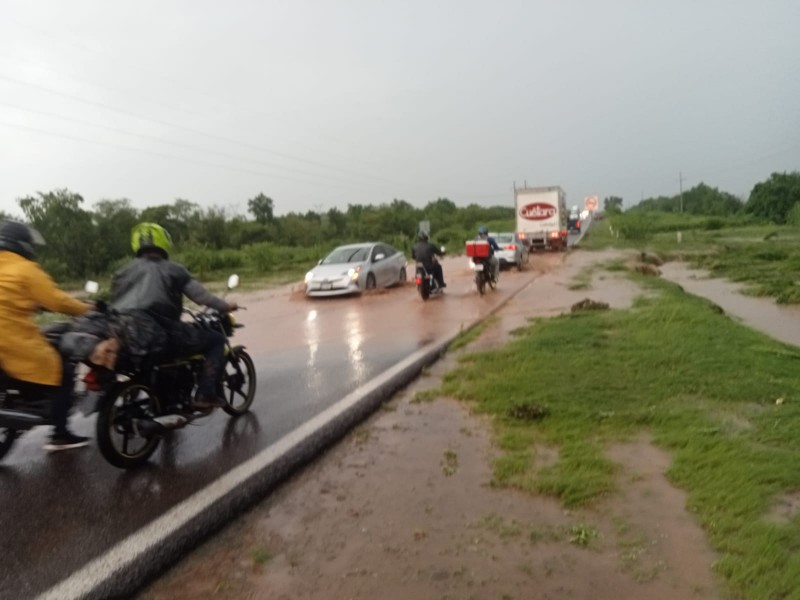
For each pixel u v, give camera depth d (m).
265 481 4.70
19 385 4.98
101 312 5.18
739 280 21.16
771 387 6.34
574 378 6.97
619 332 9.57
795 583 3.15
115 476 5.04
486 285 18.55
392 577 3.48
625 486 4.42
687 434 5.19
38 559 3.76
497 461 4.93
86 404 4.94
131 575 3.55
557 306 13.80
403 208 84.75
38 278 4.92
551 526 3.95
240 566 3.69
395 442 5.57
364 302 16.81
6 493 4.78
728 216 83.56
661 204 140.88
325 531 4.04
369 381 7.75
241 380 6.64
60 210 33.28
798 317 13.72
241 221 56.22
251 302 18.14
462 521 4.07
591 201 99.12
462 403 6.58
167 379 5.64
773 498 4.05
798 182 70.81
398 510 4.27
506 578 3.42
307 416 6.43
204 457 5.38
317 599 3.32
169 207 51.75
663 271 26.03
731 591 3.20
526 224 37.88
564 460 4.86
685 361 7.46
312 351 10.27
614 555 3.59
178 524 4.07
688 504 4.09
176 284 5.57
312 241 57.00
